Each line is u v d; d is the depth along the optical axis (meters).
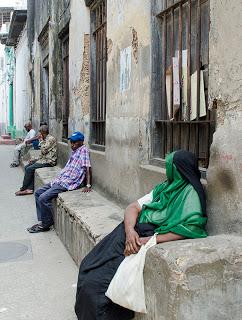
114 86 5.47
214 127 3.48
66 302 3.93
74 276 4.55
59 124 9.82
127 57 4.98
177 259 2.54
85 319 3.07
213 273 2.56
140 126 4.59
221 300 2.58
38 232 6.31
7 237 6.05
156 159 4.43
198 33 3.67
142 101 4.57
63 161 8.80
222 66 2.92
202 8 3.69
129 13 4.89
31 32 15.54
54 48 10.05
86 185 6.46
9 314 3.70
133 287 2.82
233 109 2.81
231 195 2.83
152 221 3.10
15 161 14.09
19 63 21.81
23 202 8.36
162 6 4.38
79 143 6.50
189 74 3.84
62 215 5.70
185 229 2.86
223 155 2.89
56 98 10.12
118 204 5.28
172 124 4.23
